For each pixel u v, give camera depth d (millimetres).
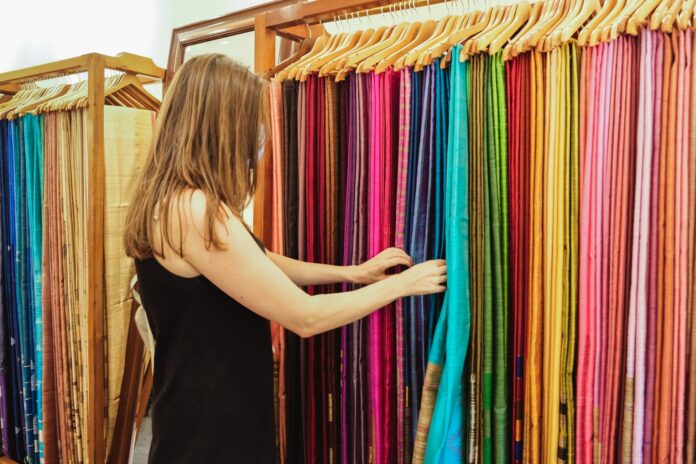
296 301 1107
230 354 1172
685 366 996
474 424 1224
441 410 1182
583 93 1073
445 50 1206
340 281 1367
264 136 1268
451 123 1188
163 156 1136
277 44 2207
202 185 1087
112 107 2002
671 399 995
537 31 1093
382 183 1349
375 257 1319
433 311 1299
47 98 2266
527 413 1164
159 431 1197
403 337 1322
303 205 1499
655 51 984
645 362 1020
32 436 2371
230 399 1169
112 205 2027
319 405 1536
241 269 1085
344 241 1441
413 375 1314
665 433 998
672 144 973
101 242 1970
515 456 1209
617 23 993
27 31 3504
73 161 2092
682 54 958
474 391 1219
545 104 1119
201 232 1065
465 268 1196
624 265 1046
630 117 1026
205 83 1115
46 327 2229
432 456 1192
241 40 2189
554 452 1127
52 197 2158
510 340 1235
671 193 978
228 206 1115
